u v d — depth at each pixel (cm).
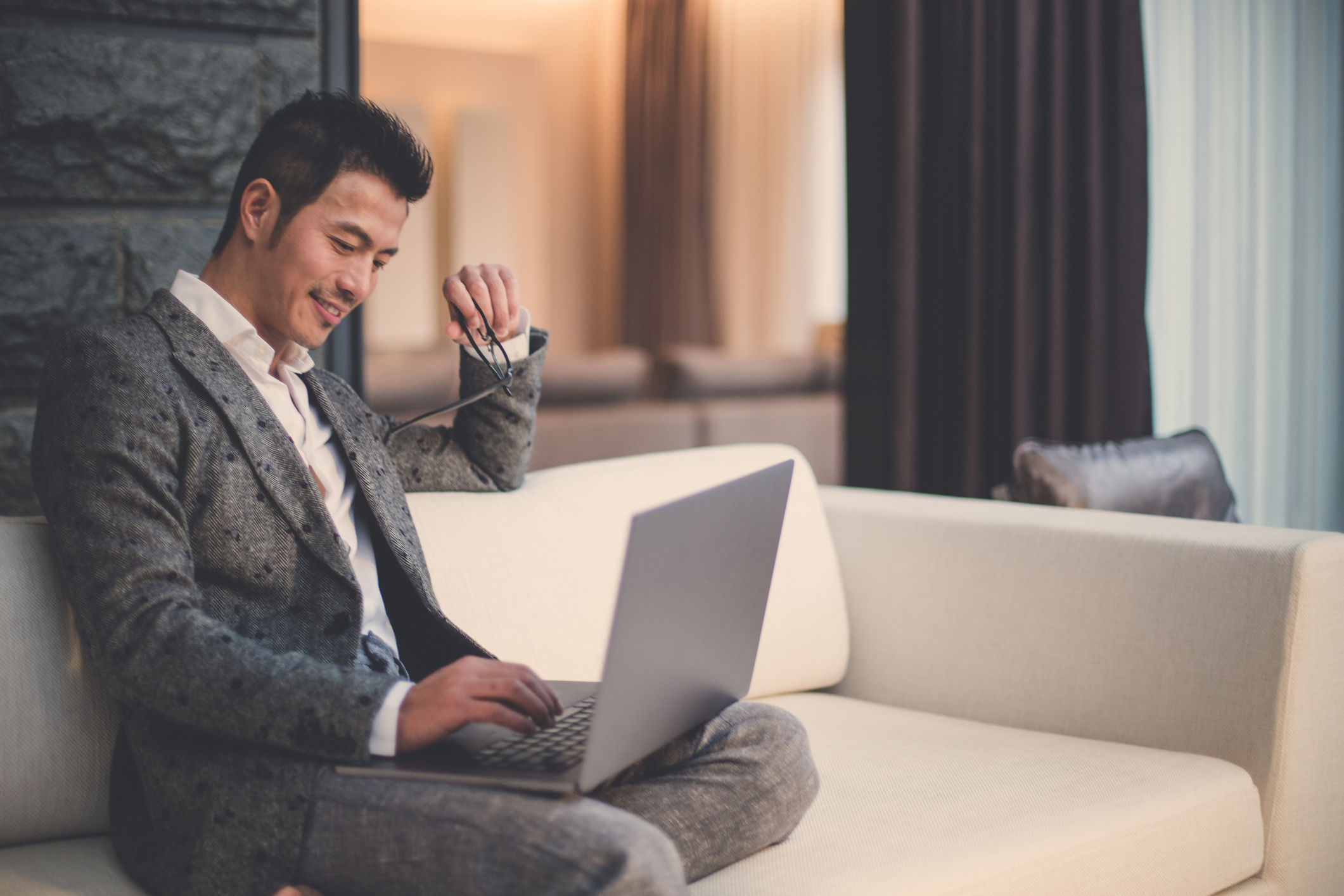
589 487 162
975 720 162
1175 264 299
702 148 696
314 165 108
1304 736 137
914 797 122
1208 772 133
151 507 96
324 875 92
